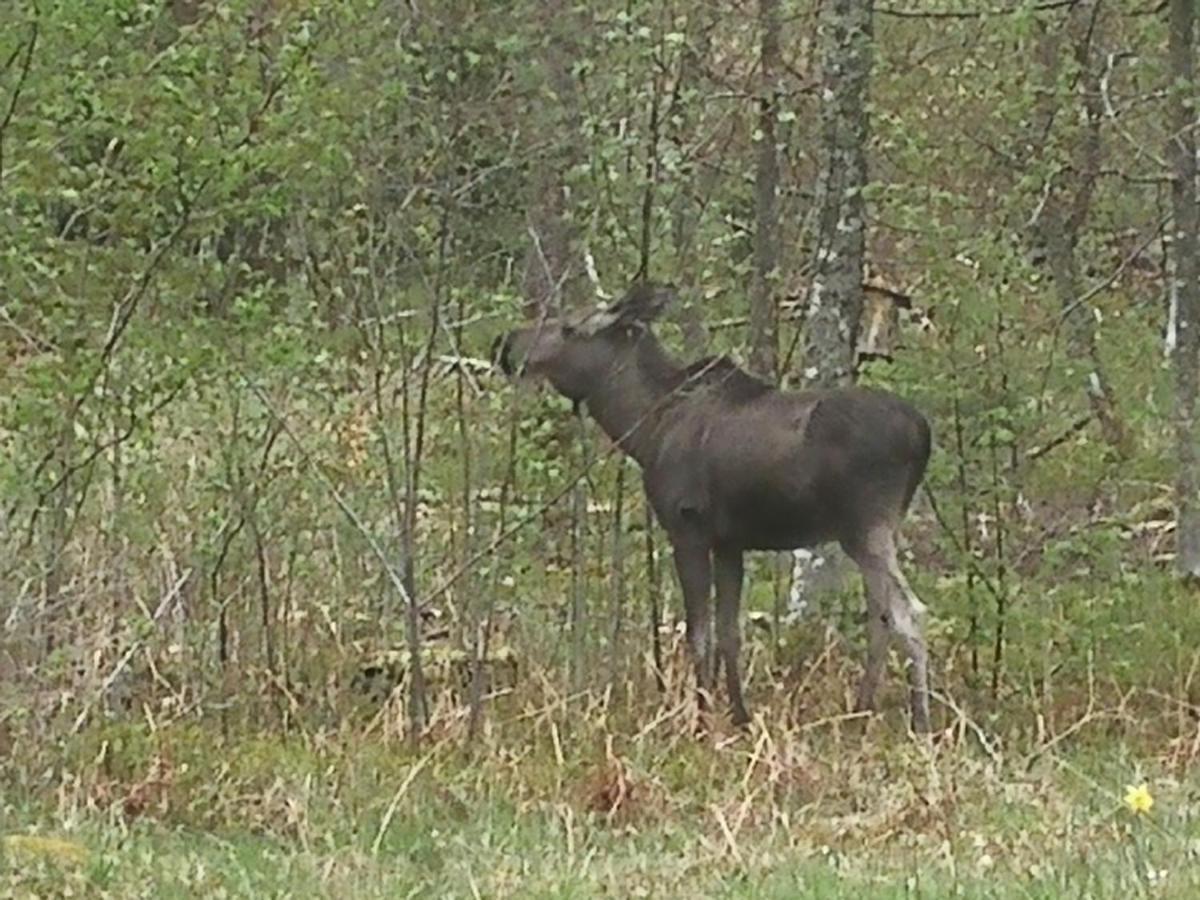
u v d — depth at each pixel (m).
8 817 10.55
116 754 11.76
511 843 10.59
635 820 11.34
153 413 12.50
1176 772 12.38
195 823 11.05
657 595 14.62
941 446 14.18
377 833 10.77
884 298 18.27
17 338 12.69
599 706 13.27
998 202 16.03
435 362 14.16
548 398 14.21
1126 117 18.95
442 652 14.04
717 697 13.83
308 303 13.36
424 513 15.19
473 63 12.51
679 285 14.74
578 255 14.60
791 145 16.67
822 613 15.38
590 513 15.77
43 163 11.78
